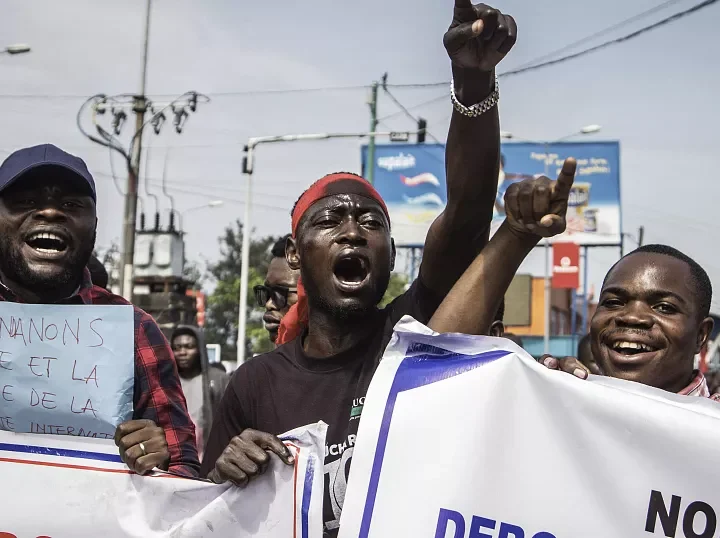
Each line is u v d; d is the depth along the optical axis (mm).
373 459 2170
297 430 2293
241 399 2568
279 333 3137
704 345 2475
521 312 33438
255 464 2266
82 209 2783
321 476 2270
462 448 2145
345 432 2387
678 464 2053
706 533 2021
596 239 35750
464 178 2383
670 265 2355
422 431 2168
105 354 2639
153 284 15938
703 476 2035
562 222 2113
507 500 2109
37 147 2775
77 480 2510
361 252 2498
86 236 2795
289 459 2275
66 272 2752
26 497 2523
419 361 2234
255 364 2621
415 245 34438
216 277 49844
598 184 35750
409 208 34531
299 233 2605
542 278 43531
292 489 2279
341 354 2521
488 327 2348
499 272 2312
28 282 2736
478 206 2430
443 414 2172
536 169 35688
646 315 2320
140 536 2418
